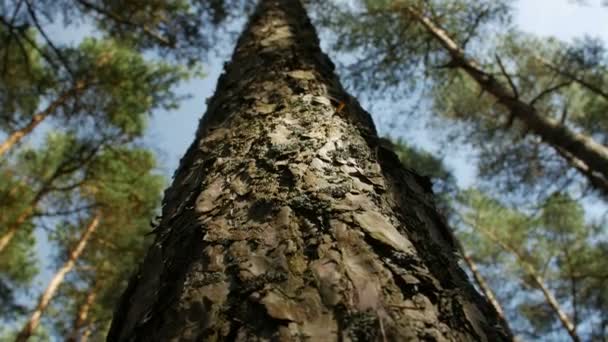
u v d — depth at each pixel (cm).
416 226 91
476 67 689
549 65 668
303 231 77
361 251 73
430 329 63
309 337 59
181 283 75
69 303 1023
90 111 677
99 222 840
